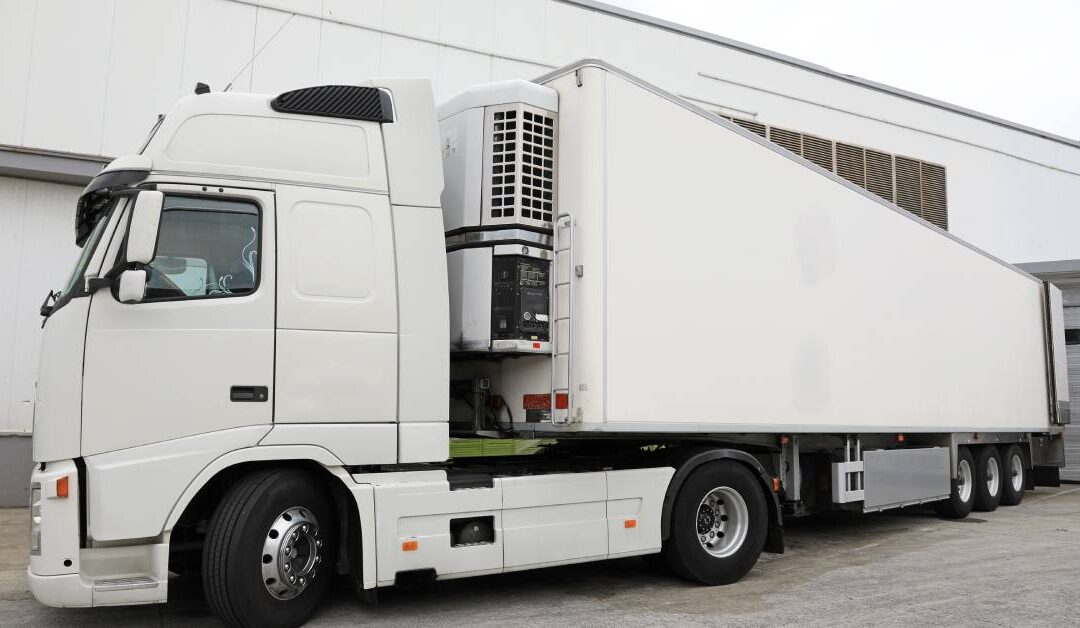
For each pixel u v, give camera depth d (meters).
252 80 11.28
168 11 10.89
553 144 5.95
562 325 5.68
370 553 4.81
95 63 10.53
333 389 4.84
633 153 5.97
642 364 5.84
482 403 6.15
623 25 14.38
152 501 4.38
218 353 4.59
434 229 5.30
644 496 6.03
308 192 4.95
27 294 10.54
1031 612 5.48
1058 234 20.77
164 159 4.66
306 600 4.82
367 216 5.09
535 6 13.47
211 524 4.64
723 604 5.72
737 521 6.57
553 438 5.95
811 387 7.27
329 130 5.11
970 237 19.27
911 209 18.36
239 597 4.53
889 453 8.75
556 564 5.54
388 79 5.41
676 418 6.02
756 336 6.76
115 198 4.59
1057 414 12.04
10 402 10.32
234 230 4.76
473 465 5.82
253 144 4.88
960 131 19.31
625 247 5.83
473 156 5.80
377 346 5.00
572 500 5.66
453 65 12.68
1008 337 11.00
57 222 10.77
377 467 5.07
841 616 5.38
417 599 5.82
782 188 7.21
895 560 7.52
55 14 10.37
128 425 4.38
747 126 15.94
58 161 10.33
